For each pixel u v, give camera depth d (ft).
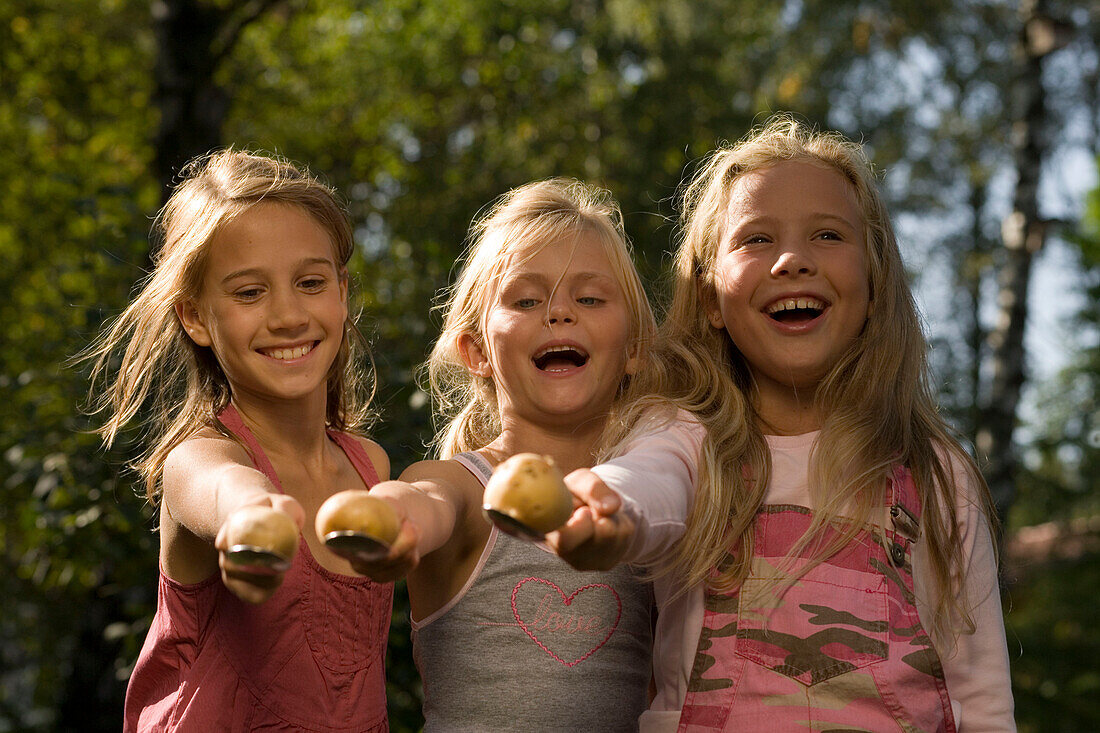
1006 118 46.26
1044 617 41.45
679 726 6.33
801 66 44.06
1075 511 45.65
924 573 6.75
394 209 34.81
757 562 6.51
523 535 4.22
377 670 7.06
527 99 37.96
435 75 38.88
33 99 39.34
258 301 6.69
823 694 6.16
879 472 6.81
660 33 36.88
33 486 16.55
